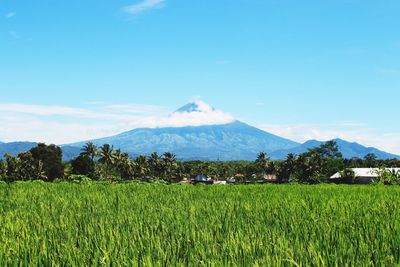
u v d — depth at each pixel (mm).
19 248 7074
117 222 9844
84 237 8047
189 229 8969
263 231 9023
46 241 7703
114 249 7199
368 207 12328
